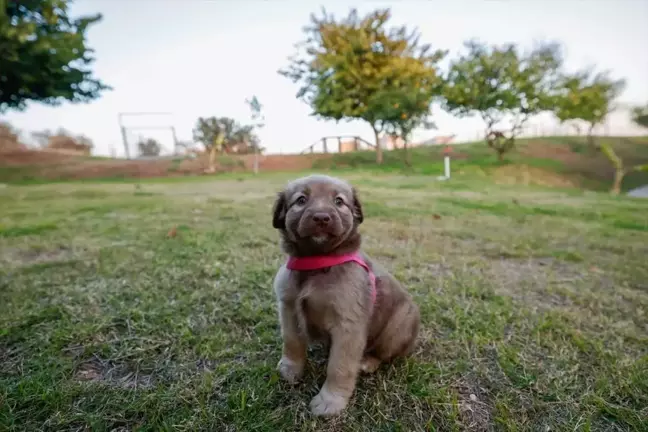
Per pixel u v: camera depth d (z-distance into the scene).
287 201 0.50
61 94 3.99
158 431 0.40
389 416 0.43
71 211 1.68
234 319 0.64
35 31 3.46
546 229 1.34
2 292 0.73
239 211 1.66
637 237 1.23
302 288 0.46
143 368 0.50
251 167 5.63
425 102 5.01
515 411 0.44
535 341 0.59
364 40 5.59
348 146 7.12
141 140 6.81
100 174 4.86
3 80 3.79
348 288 0.45
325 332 0.47
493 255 1.03
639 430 0.42
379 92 5.26
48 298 0.70
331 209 0.46
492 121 5.05
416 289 0.78
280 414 0.43
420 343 0.58
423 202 1.95
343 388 0.45
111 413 0.42
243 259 0.94
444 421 0.42
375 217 1.52
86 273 0.84
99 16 4.16
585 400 0.46
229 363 0.51
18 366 0.50
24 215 1.57
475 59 4.91
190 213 1.62
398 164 5.40
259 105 6.16
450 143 6.89
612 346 0.58
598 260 0.99
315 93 6.20
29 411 0.42
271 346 0.56
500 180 3.96
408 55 5.90
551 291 0.79
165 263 0.90
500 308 0.69
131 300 0.70
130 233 1.22
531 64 4.77
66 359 0.51
